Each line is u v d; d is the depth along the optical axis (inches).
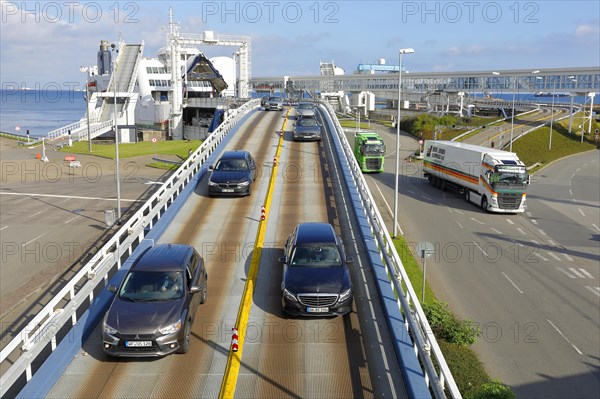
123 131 3595.0
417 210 1523.1
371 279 637.9
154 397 407.5
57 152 2605.8
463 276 1002.7
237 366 445.7
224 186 1001.5
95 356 470.0
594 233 1322.6
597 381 655.1
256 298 592.1
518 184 1445.6
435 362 660.7
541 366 689.0
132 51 3821.4
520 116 3681.1
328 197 1027.9
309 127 1593.3
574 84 2923.2
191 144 2679.6
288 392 413.4
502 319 823.7
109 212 1229.1
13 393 531.2
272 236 805.9
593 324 812.6
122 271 619.8
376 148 2086.6
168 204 1015.0
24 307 823.1
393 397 408.2
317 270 554.9
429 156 1886.1
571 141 2910.9
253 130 1791.3
